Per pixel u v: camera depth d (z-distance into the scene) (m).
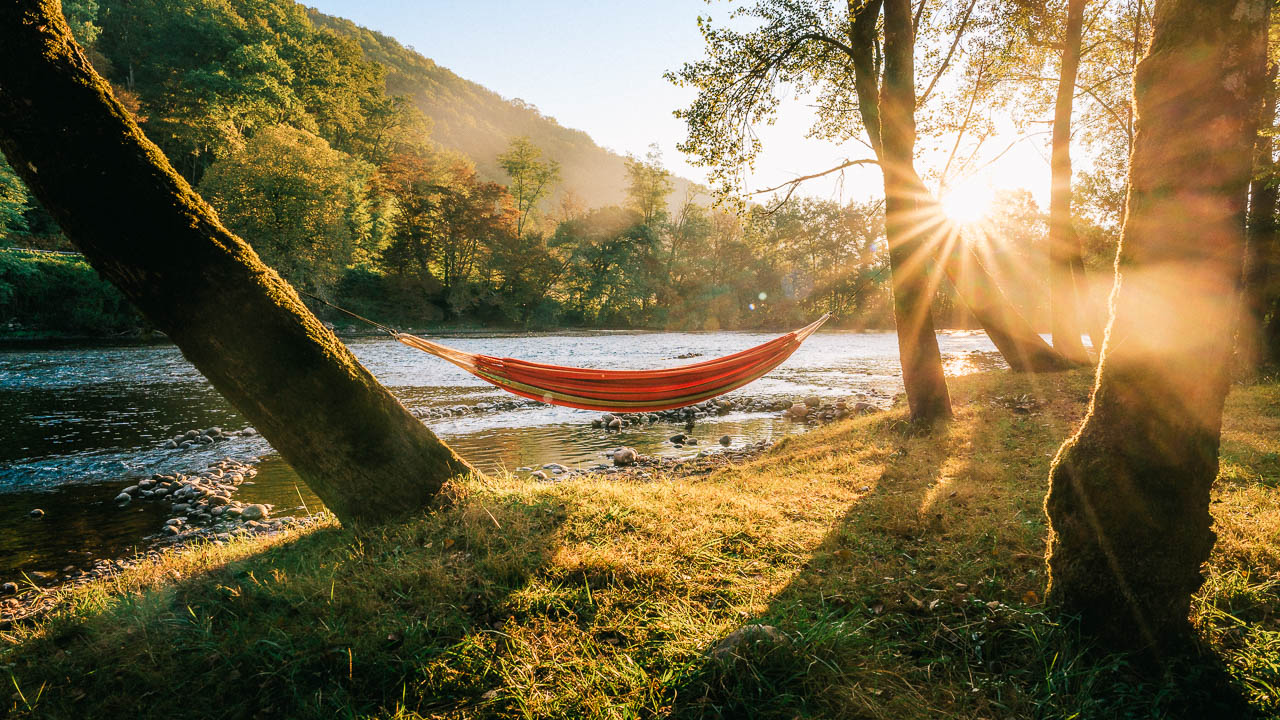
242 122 47.47
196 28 57.59
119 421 11.91
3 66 3.25
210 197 36.50
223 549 4.45
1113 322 2.58
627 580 3.35
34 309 29.89
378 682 2.53
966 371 19.08
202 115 43.84
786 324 51.94
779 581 3.38
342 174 40.66
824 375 19.92
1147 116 2.47
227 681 2.56
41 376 17.73
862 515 4.51
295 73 59.94
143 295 3.76
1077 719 2.18
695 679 2.45
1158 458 2.42
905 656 2.65
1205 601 2.93
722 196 9.33
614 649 2.72
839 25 9.21
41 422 11.70
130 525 6.34
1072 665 2.43
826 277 40.16
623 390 5.76
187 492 7.21
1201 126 2.31
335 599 3.12
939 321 47.19
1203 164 2.31
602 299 57.09
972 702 2.35
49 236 39.28
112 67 60.72
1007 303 12.57
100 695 2.53
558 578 3.34
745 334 47.38
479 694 2.47
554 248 58.19
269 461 9.13
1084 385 10.45
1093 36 13.80
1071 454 2.69
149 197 3.63
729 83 8.87
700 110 8.96
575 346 31.64
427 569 3.38
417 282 48.06
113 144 3.53
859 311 43.75
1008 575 3.36
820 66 9.97
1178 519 2.42
